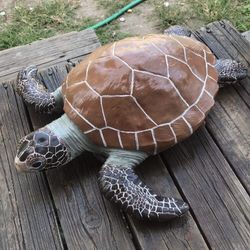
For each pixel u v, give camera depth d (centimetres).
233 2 130
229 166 72
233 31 95
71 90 71
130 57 70
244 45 92
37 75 88
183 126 70
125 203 65
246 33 104
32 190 73
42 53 100
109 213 69
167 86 69
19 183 74
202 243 64
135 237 66
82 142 71
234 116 79
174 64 71
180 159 74
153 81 69
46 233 68
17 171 75
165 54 72
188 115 70
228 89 83
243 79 84
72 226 68
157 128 68
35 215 70
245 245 64
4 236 68
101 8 137
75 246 66
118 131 68
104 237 66
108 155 71
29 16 136
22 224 69
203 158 74
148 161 74
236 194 69
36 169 70
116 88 68
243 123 78
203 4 131
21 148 70
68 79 74
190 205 68
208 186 70
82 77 71
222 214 67
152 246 64
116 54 71
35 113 83
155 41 74
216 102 81
